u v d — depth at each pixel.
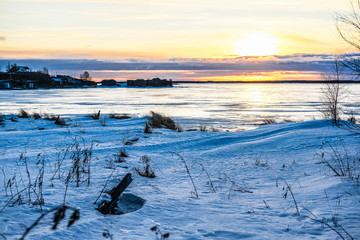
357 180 6.98
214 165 10.48
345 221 4.67
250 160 11.13
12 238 3.83
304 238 4.13
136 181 7.81
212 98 80.88
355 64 11.02
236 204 5.97
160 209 5.47
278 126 18.06
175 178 8.57
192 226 4.62
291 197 6.30
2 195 5.72
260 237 4.18
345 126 15.52
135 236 4.11
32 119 24.20
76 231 4.20
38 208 5.05
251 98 81.06
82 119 25.55
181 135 17.52
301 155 11.28
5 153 10.61
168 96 91.81
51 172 8.05
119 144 13.95
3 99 68.69
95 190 6.46
